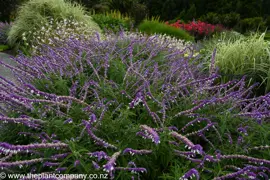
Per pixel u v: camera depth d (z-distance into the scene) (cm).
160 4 1930
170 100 246
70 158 186
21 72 297
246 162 201
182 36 979
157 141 162
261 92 401
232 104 247
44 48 437
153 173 191
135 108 239
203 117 227
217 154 183
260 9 1688
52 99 221
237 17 1424
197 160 182
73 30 606
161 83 281
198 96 258
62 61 313
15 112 233
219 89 275
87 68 318
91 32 611
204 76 349
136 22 1281
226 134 216
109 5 1636
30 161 171
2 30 863
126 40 427
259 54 439
